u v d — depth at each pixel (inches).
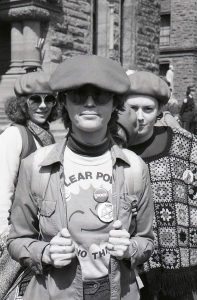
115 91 81.7
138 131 128.0
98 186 85.1
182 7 1210.0
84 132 84.2
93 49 721.6
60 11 593.0
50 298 83.7
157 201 126.7
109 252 81.5
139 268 107.7
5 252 110.5
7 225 122.2
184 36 1214.3
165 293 126.6
